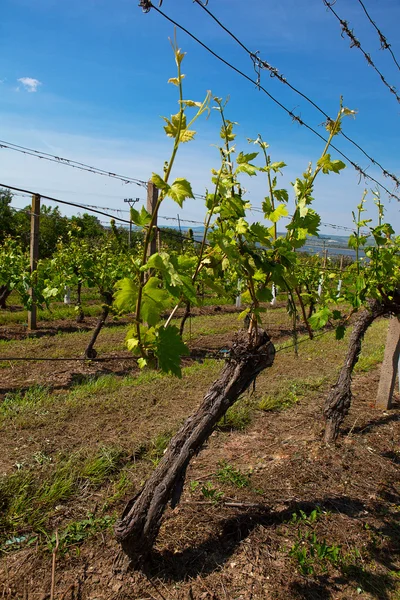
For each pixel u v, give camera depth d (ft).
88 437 15.07
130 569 9.27
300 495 12.44
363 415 18.78
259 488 12.61
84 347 27.30
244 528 10.93
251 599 8.96
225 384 9.06
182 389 20.30
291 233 7.54
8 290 32.76
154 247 24.08
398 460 15.12
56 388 20.51
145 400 18.70
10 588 8.84
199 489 12.41
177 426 16.12
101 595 8.77
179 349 6.66
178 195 4.94
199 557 9.90
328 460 14.42
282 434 16.46
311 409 18.92
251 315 8.54
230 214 6.70
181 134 4.93
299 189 7.50
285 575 9.59
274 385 21.65
